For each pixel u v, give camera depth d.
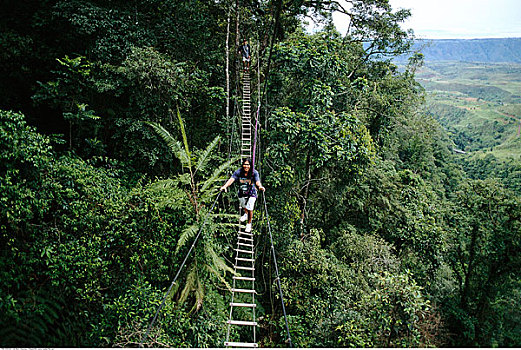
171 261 8.28
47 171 7.23
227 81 11.77
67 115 9.36
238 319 9.38
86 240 7.23
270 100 13.56
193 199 7.89
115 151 10.66
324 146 11.18
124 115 10.45
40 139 7.05
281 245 10.73
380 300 7.64
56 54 10.48
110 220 7.57
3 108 10.27
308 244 11.08
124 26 10.41
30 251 6.70
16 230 6.55
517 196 15.52
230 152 10.56
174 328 7.06
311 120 12.05
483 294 16.09
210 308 8.12
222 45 14.05
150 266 7.96
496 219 15.60
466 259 16.78
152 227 8.00
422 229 14.84
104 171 9.20
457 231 16.27
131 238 7.79
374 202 15.87
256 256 10.57
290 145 12.34
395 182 17.16
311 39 14.49
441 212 17.05
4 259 6.39
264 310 10.43
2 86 10.26
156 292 7.53
